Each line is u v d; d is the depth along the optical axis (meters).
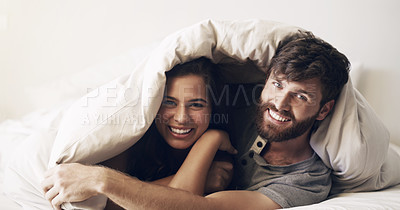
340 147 0.95
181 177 0.92
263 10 1.87
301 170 0.98
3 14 2.08
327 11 1.82
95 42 2.03
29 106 2.13
